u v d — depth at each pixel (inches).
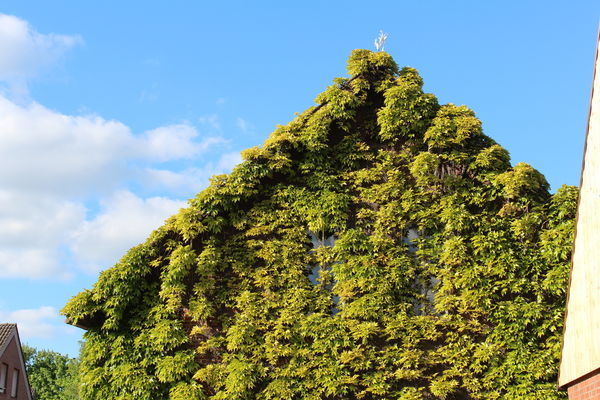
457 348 627.5
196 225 684.7
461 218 663.8
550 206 649.6
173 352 656.4
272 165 709.3
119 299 658.2
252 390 636.7
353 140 733.9
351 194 716.7
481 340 631.8
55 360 3248.0
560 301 618.8
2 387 1491.1
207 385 642.8
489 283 638.5
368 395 625.3
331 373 627.8
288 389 625.3
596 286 467.2
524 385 597.3
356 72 749.9
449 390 609.6
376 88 745.6
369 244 678.5
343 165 727.7
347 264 671.1
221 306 677.3
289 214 703.1
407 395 611.2
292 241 693.3
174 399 625.6
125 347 655.8
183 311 672.4
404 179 705.6
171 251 690.2
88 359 655.8
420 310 655.8
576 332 504.4
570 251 622.8
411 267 665.6
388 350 634.2
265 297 668.7
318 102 754.2
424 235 682.8
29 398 1641.2
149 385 636.7
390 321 644.7
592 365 467.2
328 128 731.4
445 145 696.4
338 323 645.9
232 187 700.7
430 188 695.1
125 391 637.9
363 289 658.2
